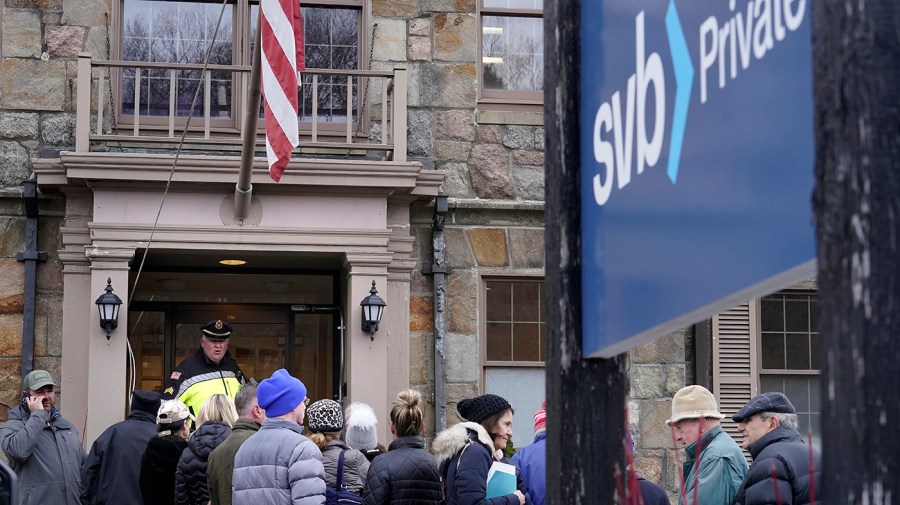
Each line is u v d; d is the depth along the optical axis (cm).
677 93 143
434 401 962
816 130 104
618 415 175
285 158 751
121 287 886
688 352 1009
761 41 121
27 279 916
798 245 112
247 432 561
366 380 910
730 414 1004
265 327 1031
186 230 895
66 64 949
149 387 1009
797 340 1020
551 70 183
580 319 176
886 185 97
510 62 1015
